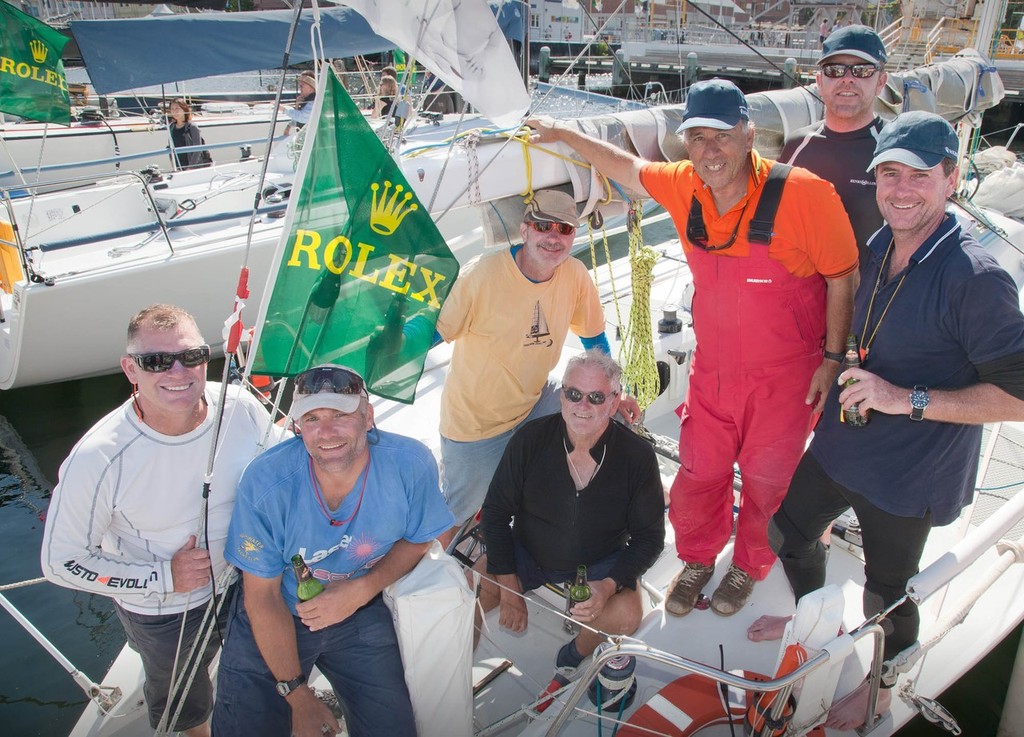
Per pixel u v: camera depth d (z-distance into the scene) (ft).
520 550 7.99
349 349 5.92
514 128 8.01
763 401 7.16
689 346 11.89
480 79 6.26
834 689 5.98
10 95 17.76
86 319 19.22
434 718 6.35
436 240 6.07
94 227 22.34
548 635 8.16
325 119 5.41
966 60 14.01
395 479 6.12
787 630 5.98
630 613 7.30
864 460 6.18
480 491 9.00
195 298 20.40
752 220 6.36
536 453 7.42
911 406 5.52
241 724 6.07
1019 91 54.34
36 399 20.92
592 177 8.32
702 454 7.64
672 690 6.72
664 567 9.00
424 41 5.87
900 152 5.20
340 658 6.30
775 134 9.67
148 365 5.58
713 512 7.98
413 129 20.21
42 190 22.94
